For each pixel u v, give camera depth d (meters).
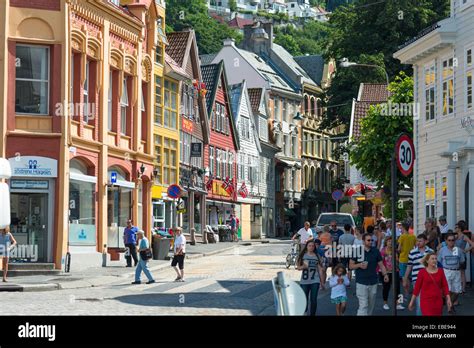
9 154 36.56
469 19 32.88
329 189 114.62
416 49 37.75
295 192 104.50
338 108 78.94
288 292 13.62
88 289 30.36
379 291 28.94
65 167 37.44
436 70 36.53
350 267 19.94
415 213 39.16
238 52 99.31
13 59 36.72
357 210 63.88
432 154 37.06
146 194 49.34
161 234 52.19
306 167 108.25
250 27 110.50
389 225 31.12
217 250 58.47
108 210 44.06
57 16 37.53
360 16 77.88
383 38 77.12
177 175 62.72
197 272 38.19
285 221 102.06
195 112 69.75
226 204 81.12
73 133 39.34
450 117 34.88
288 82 107.06
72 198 39.41
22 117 36.94
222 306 24.06
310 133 109.38
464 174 32.66
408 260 23.94
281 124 100.69
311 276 20.75
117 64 44.34
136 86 46.78
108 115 43.94
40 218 37.16
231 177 82.38
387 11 74.25
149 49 49.00
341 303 20.06
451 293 23.88
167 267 42.00
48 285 30.55
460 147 31.23
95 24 41.53
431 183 37.38
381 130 49.44
